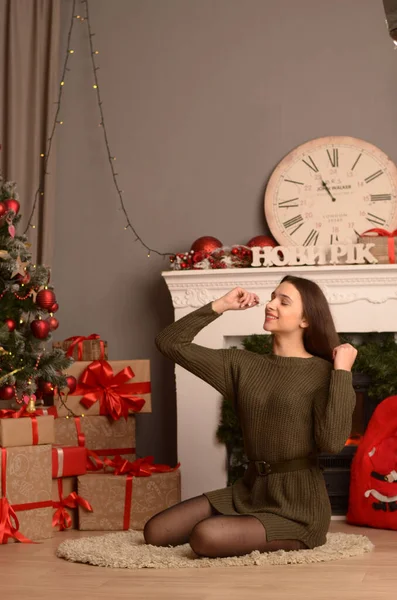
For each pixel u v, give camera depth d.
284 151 4.52
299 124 4.53
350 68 4.52
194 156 4.60
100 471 3.80
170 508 3.03
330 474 4.00
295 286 3.07
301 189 4.41
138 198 4.63
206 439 4.12
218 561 2.75
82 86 4.71
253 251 4.13
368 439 3.68
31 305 3.78
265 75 4.57
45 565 2.85
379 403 4.01
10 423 3.38
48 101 4.59
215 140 4.59
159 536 3.00
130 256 4.62
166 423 4.53
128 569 2.73
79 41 4.73
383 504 3.56
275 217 4.41
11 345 3.62
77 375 3.93
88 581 2.56
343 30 4.54
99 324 4.61
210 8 4.65
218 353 3.12
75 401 3.91
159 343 3.13
